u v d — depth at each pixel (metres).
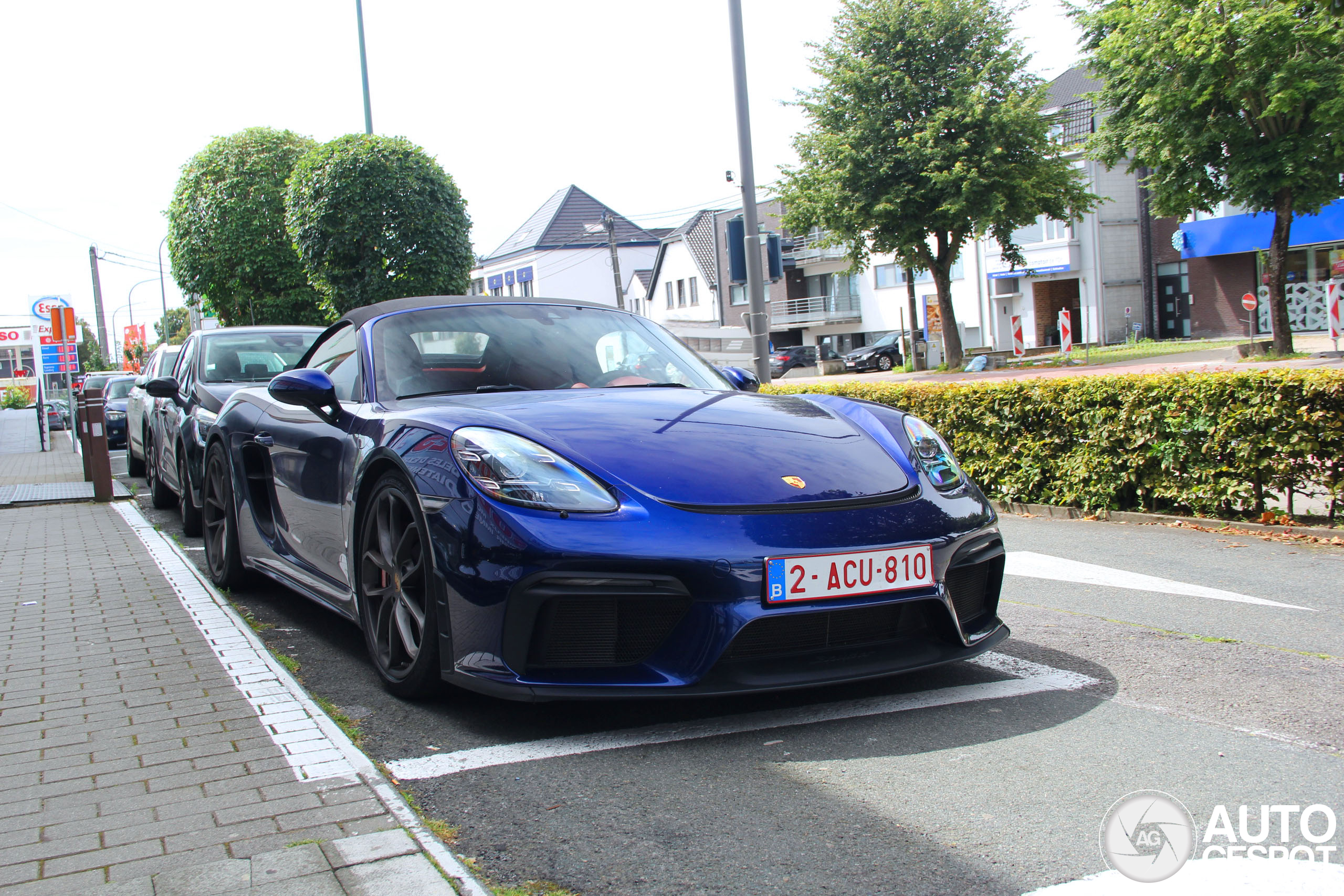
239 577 4.68
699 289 53.59
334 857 1.87
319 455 3.53
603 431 2.86
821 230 30.61
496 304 4.02
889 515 2.71
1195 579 4.48
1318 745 2.41
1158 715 2.66
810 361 41.06
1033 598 4.22
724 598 2.46
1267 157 19.47
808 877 1.82
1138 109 20.52
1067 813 2.06
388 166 16.88
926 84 27.55
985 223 26.42
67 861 1.89
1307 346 23.84
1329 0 8.64
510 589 2.47
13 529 6.98
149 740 2.58
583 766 2.40
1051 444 6.65
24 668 3.36
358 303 16.88
